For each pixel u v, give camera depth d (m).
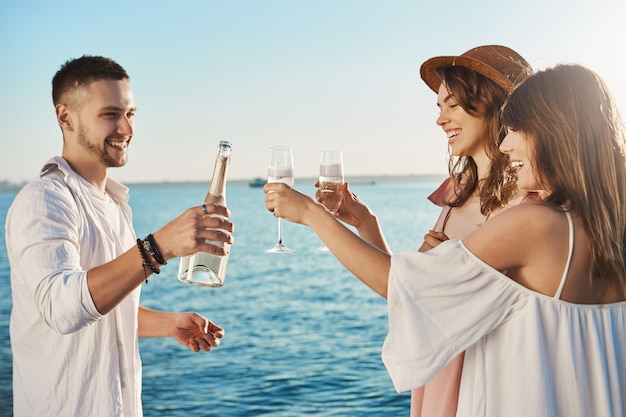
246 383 8.89
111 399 1.90
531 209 1.58
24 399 1.93
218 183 2.00
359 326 13.51
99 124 1.96
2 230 36.19
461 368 1.91
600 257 1.56
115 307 1.93
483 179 2.18
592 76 1.63
